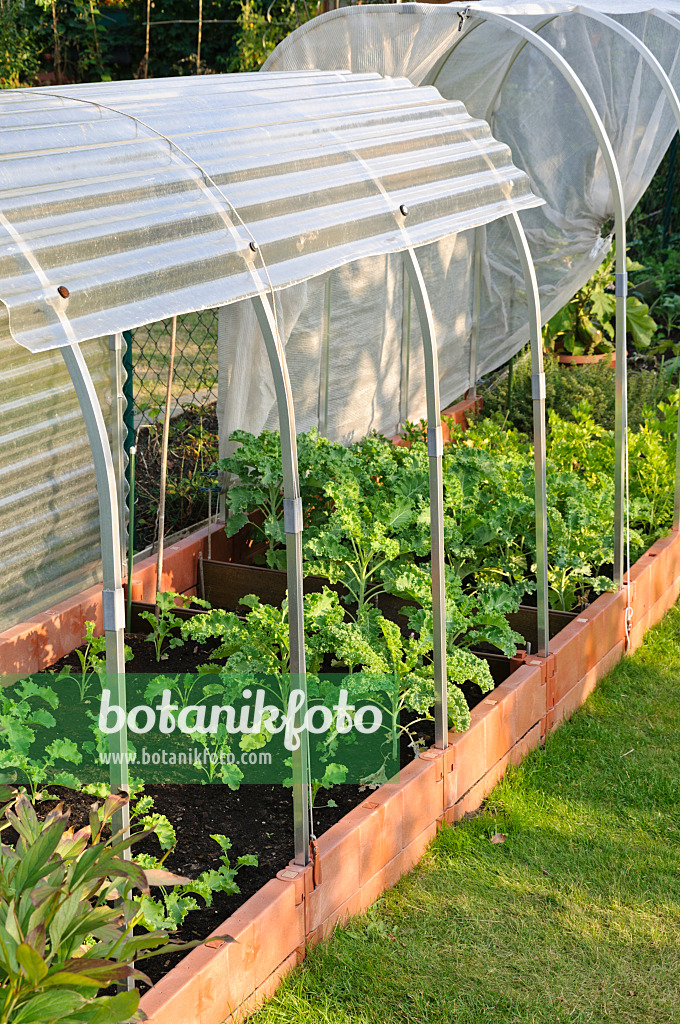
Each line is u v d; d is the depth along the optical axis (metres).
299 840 2.93
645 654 5.11
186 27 12.02
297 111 3.19
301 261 2.71
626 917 3.26
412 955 3.04
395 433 6.89
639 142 6.52
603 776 4.04
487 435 6.25
